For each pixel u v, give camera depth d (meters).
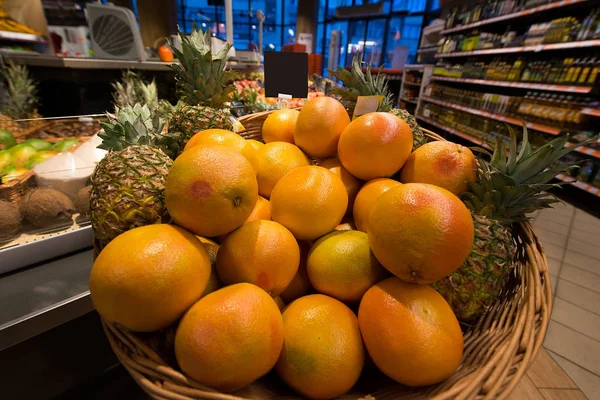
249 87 3.12
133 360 0.58
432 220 0.59
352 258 0.71
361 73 1.41
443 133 6.56
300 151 1.04
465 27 5.39
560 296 2.19
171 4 7.29
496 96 4.45
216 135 0.90
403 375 0.60
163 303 0.56
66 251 1.00
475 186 0.90
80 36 3.19
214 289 0.72
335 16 11.16
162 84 3.19
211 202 0.62
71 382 1.07
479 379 0.57
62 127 1.61
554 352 1.75
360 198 0.88
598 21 3.03
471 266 0.76
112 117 1.12
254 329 0.54
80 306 0.89
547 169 0.89
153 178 0.78
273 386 0.68
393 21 10.30
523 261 0.85
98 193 0.77
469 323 0.81
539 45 3.68
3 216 0.91
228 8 2.91
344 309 0.68
